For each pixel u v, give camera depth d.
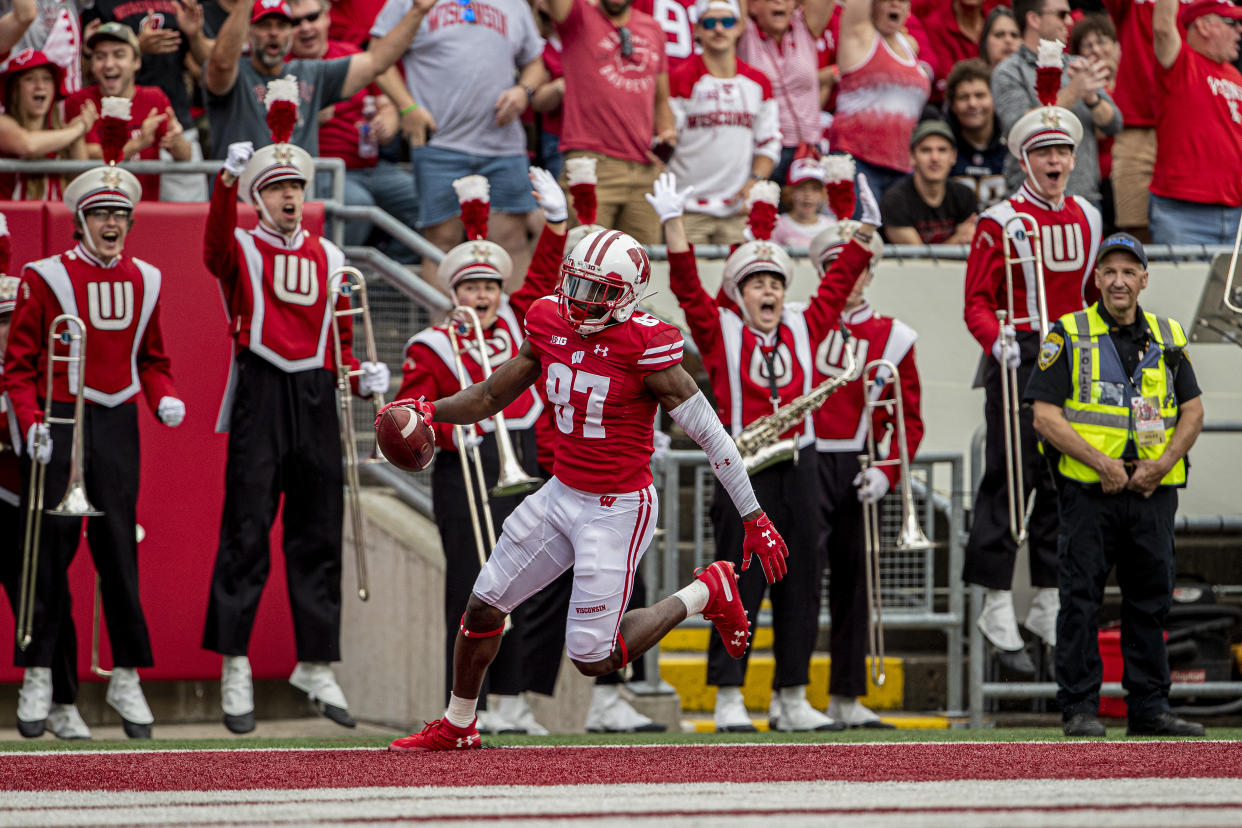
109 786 17.06
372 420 35.19
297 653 30.20
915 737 26.27
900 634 36.84
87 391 28.84
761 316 30.36
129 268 29.27
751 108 39.38
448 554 29.80
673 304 37.94
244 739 26.98
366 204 37.44
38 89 32.84
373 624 34.94
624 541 19.58
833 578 31.64
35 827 13.91
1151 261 38.81
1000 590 31.55
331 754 20.69
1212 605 34.25
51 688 29.11
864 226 30.31
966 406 40.09
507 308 30.88
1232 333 36.31
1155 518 25.22
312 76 34.41
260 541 29.58
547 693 30.16
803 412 29.58
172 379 30.23
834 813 14.34
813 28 42.59
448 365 29.84
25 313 28.53
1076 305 31.33
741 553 29.80
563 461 19.62
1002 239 30.92
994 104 39.34
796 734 27.88
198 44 37.00
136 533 29.28
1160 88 39.25
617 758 19.81
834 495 31.45
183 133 36.19
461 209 33.53
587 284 18.88
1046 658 34.66
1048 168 30.73
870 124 40.97
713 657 30.02
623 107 37.44
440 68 36.84
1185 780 16.94
